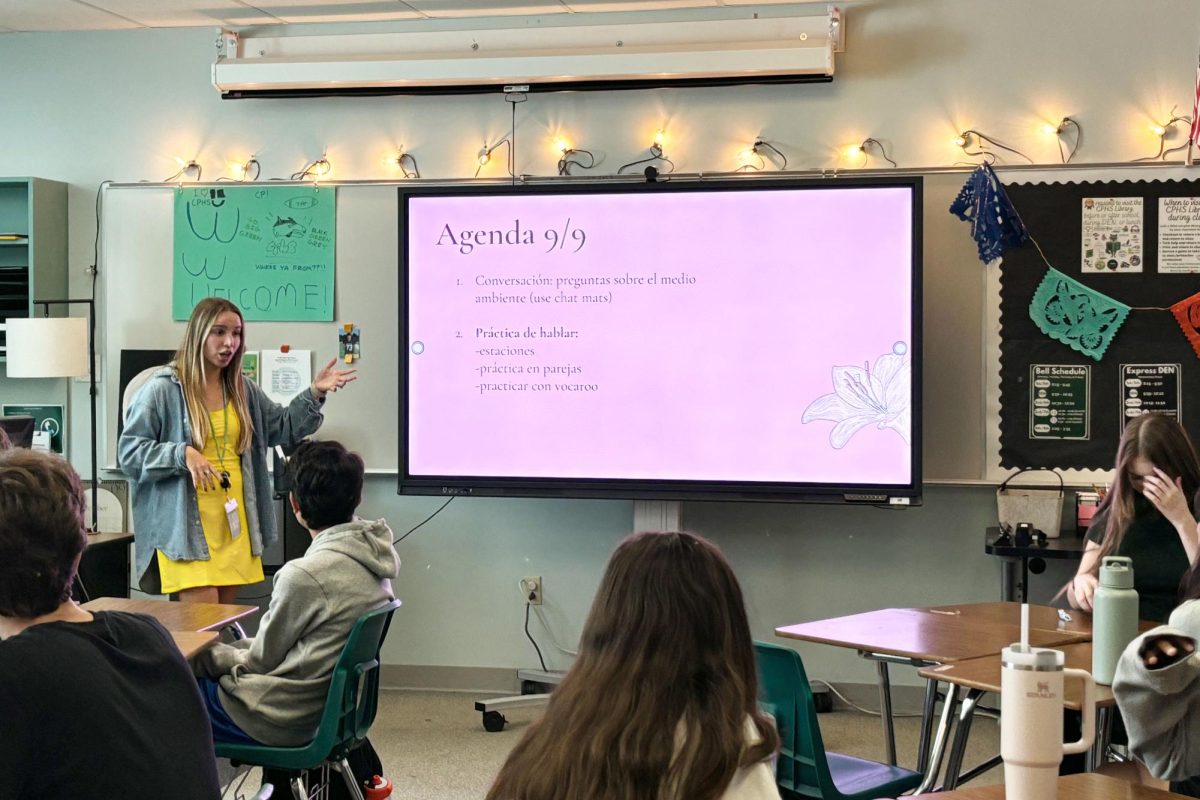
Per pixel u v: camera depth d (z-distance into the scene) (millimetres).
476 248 4918
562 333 4863
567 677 1340
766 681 2619
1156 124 4676
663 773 1229
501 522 5223
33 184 5270
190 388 3992
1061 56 4738
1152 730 1718
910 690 4926
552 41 5039
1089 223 4711
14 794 1534
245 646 3145
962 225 4797
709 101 4984
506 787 1296
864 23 4863
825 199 4664
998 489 4777
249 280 5320
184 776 1696
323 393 4324
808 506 4977
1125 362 4691
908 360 4613
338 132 5273
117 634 1732
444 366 4949
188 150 5387
